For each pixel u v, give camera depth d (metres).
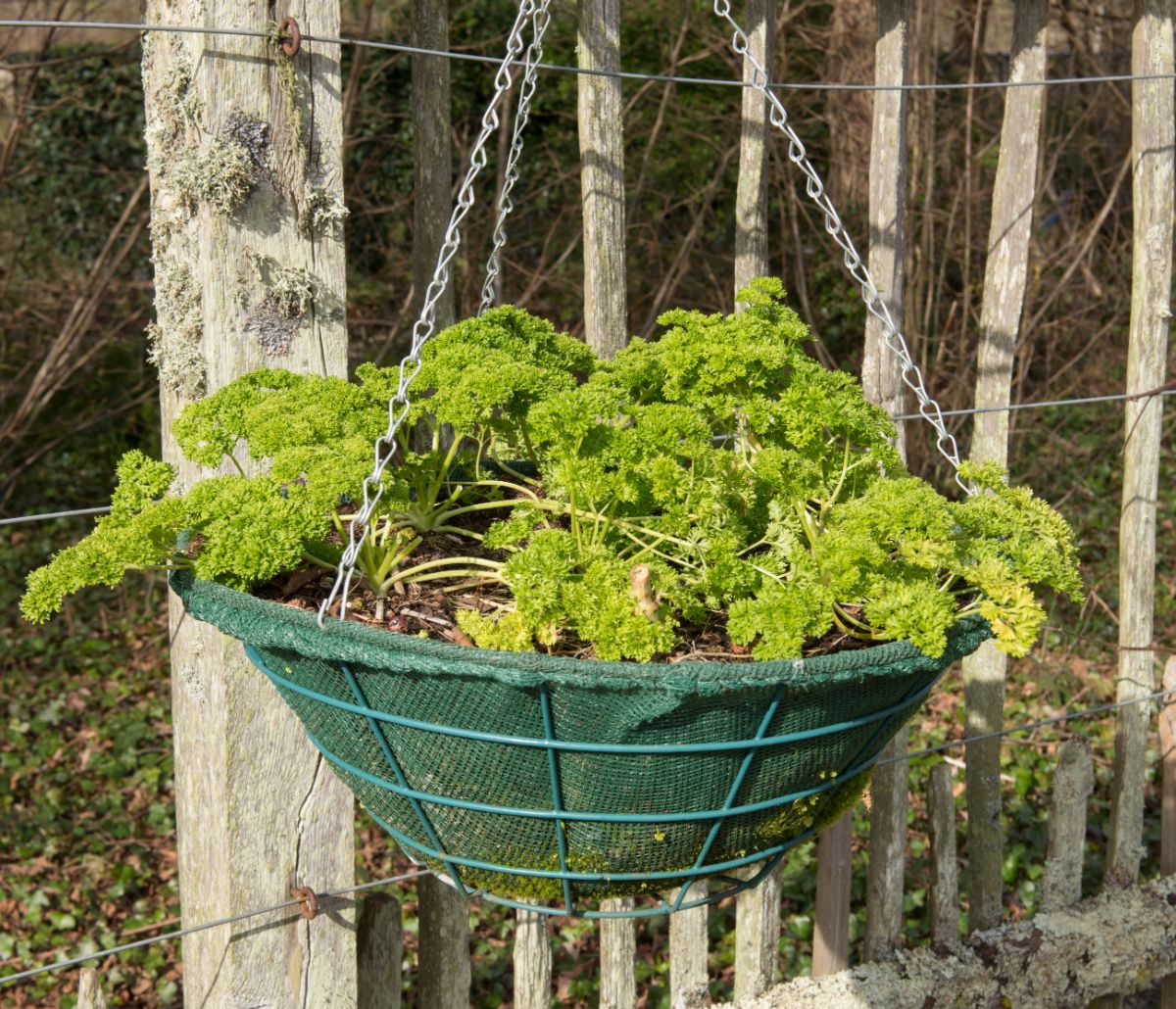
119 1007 3.50
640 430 1.52
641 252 6.68
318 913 2.00
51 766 4.68
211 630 1.88
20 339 7.17
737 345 1.61
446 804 1.34
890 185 2.39
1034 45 2.46
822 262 6.73
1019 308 2.55
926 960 2.51
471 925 3.72
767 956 2.48
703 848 1.36
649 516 1.61
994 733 2.65
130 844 4.20
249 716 1.90
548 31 7.20
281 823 1.96
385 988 2.20
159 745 4.88
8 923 3.78
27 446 7.11
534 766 1.27
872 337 2.46
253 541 1.36
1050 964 2.59
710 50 6.34
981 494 1.63
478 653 1.17
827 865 2.54
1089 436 6.45
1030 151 2.49
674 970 2.38
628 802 1.29
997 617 1.35
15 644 5.62
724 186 6.80
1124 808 2.81
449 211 2.26
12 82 6.06
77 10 5.97
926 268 5.86
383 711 1.29
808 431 1.57
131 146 8.31
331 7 1.80
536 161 7.16
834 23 6.37
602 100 2.17
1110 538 6.02
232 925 1.95
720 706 1.22
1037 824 4.07
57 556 1.40
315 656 1.25
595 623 1.30
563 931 3.66
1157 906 2.71
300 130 1.80
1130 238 6.66
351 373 6.61
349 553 1.33
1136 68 2.65
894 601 1.29
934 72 5.52
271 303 1.83
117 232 6.03
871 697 1.31
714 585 1.45
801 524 1.60
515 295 6.57
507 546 1.59
